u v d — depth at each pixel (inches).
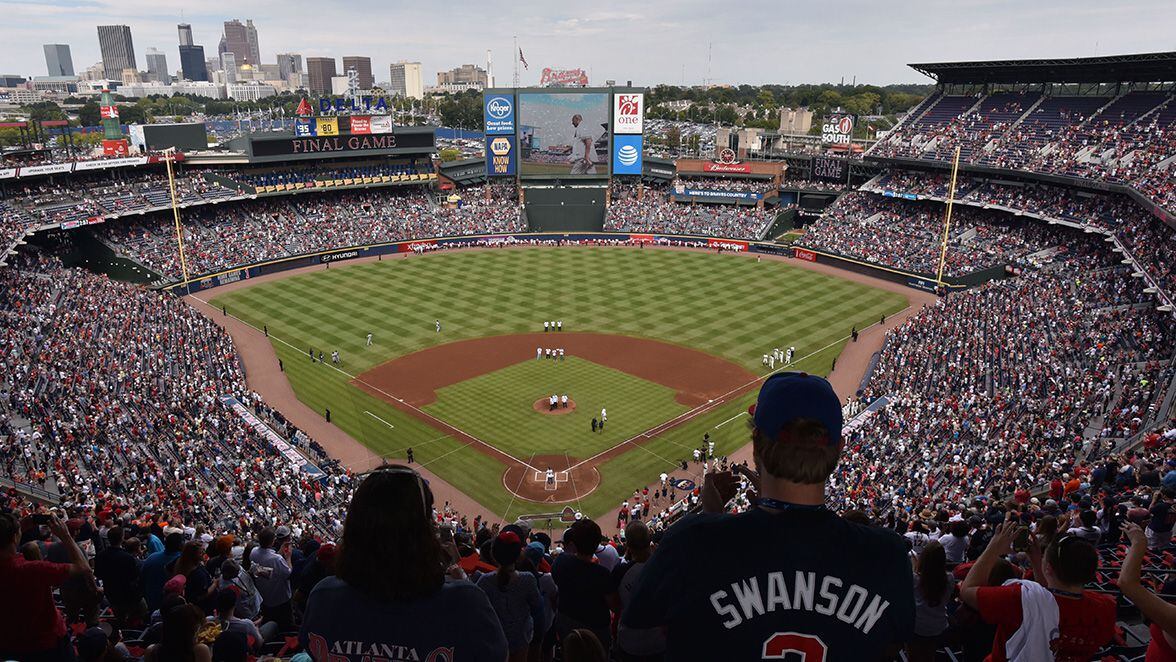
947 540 657.0
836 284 3826.3
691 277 3944.4
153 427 1963.6
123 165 3991.1
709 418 2313.0
